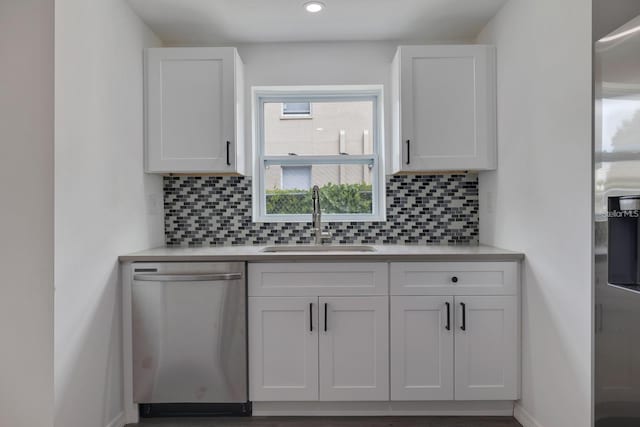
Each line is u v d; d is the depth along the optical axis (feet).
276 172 9.33
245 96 8.82
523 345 6.69
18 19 5.05
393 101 8.42
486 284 6.75
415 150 7.70
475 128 7.70
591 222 4.92
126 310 6.80
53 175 5.04
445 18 7.85
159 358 6.77
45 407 5.05
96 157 6.03
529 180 6.47
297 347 6.81
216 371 6.77
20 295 5.05
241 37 8.49
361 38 8.67
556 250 5.71
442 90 7.70
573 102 5.28
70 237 5.39
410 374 6.79
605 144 4.49
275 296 6.78
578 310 5.22
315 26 8.08
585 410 5.11
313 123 9.36
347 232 8.94
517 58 6.83
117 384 6.62
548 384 5.94
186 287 6.75
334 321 6.79
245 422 6.84
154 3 7.07
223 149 7.73
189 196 8.87
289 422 6.84
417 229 8.91
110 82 6.46
